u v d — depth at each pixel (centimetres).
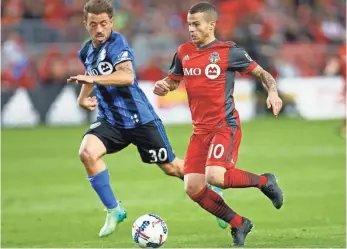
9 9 8750
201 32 2723
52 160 5619
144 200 4103
